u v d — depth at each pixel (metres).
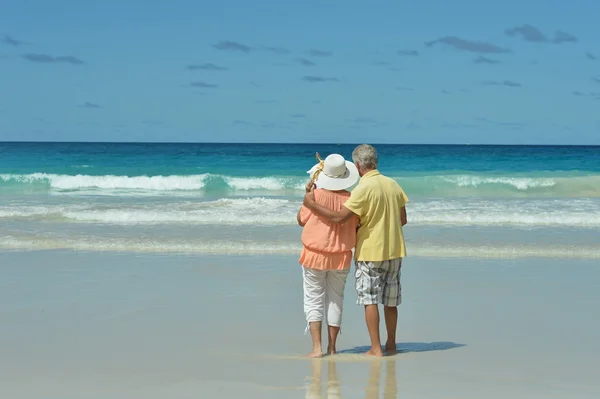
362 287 5.48
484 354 5.46
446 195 21.66
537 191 22.98
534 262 10.21
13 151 51.19
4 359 5.25
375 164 5.54
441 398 4.30
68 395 4.35
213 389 4.49
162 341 5.88
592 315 6.94
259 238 12.09
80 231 12.86
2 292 7.97
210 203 17.20
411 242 11.77
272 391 4.45
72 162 37.12
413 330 6.38
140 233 12.63
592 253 10.88
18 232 12.69
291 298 7.73
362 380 4.71
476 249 11.12
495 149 62.88
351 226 5.47
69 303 7.40
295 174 31.42
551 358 5.32
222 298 7.70
